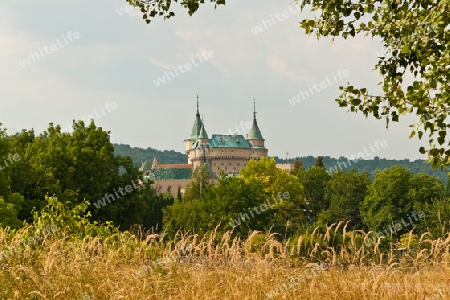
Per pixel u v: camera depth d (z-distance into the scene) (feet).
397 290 52.80
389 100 45.88
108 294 53.52
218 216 361.51
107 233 98.78
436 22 42.27
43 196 257.96
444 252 54.29
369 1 49.52
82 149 284.61
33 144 303.68
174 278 57.41
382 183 439.63
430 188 432.66
